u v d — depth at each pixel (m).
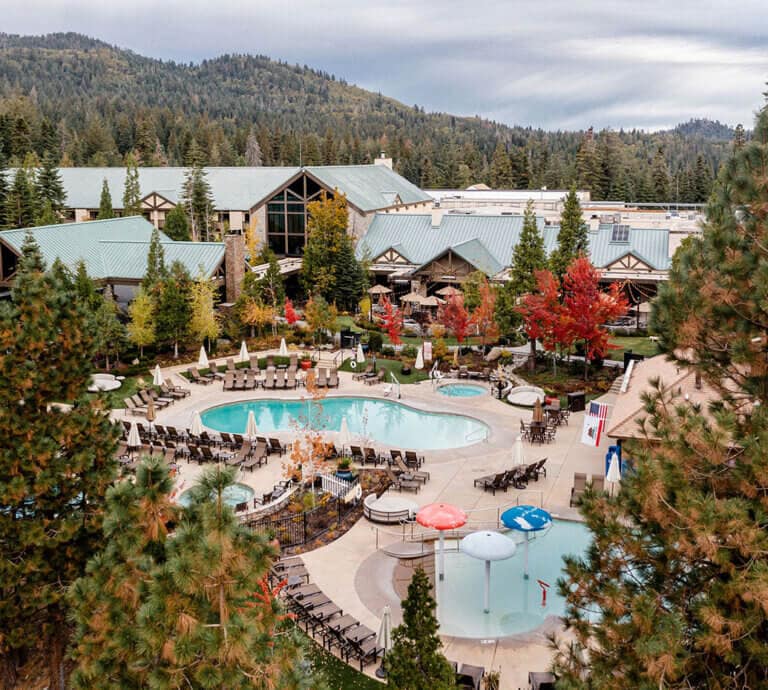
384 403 46.62
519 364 53.28
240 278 63.47
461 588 25.66
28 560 16.92
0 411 17.02
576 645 15.33
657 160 163.12
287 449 37.91
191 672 11.15
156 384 46.25
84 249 63.72
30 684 18.05
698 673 13.73
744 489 13.70
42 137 142.50
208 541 10.82
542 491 32.97
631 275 69.25
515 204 102.38
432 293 75.25
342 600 24.66
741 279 15.44
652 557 14.59
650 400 15.48
